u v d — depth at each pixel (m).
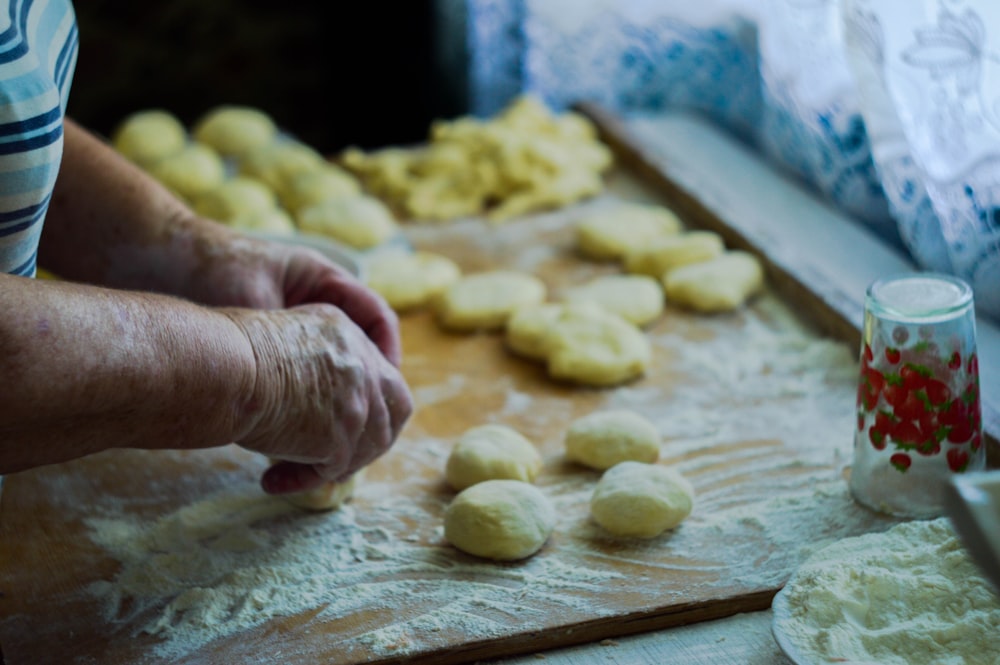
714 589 1.00
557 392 1.40
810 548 1.04
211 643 0.98
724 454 1.23
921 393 1.02
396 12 2.82
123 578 1.07
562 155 1.99
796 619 0.90
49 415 0.81
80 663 0.96
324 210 1.85
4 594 1.06
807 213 1.78
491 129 2.06
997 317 1.39
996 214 1.28
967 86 1.20
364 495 1.20
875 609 0.92
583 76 2.31
